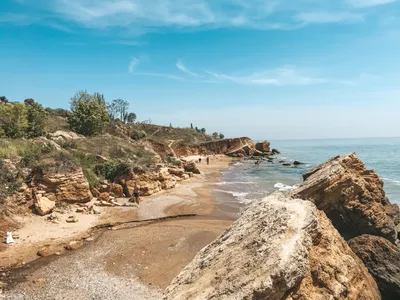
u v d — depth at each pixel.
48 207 19.67
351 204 14.36
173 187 33.00
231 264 5.16
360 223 14.30
